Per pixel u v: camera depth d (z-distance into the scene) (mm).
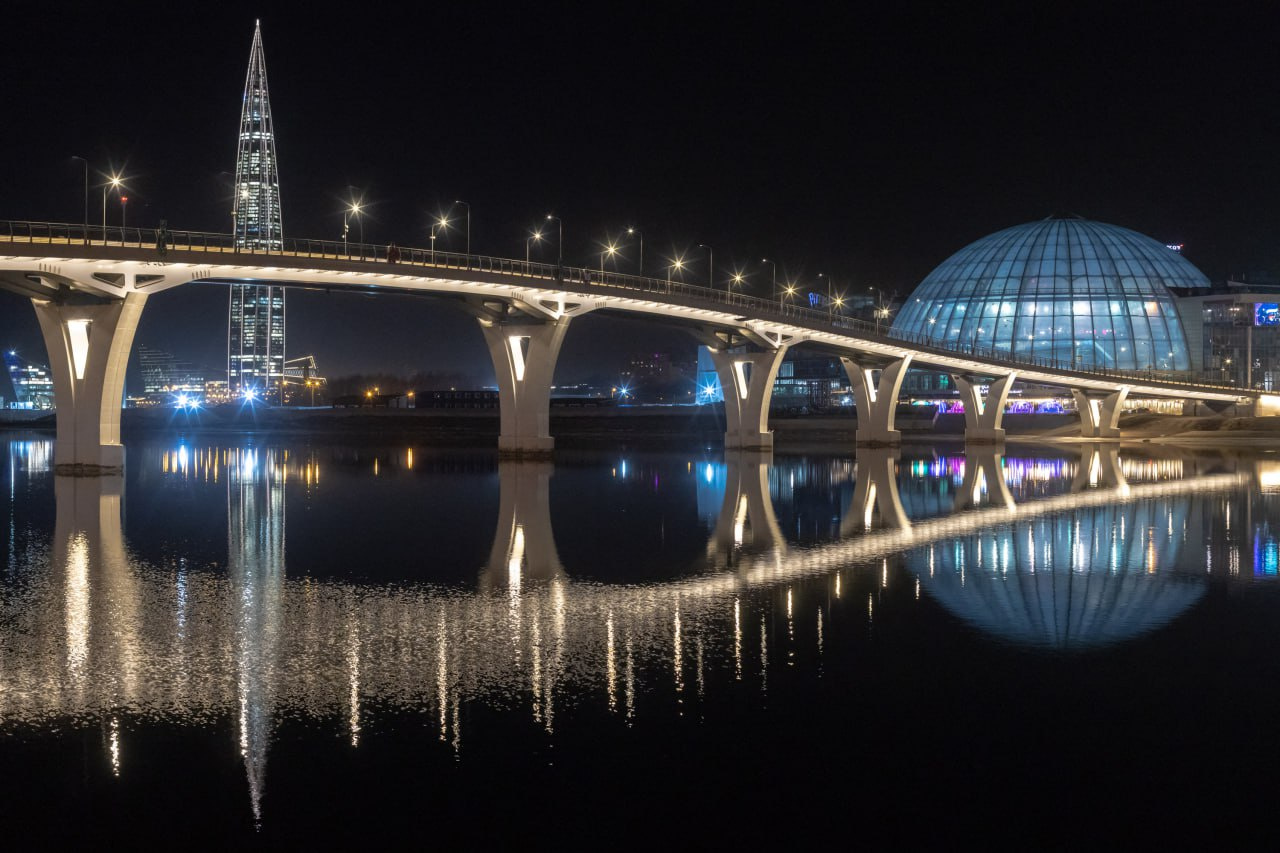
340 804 16781
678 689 21984
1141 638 26297
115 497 58188
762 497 60094
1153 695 21828
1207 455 106062
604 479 72438
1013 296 186625
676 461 94125
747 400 114812
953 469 85062
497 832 15969
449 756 18500
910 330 195500
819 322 113312
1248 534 44500
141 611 28766
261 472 78125
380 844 15625
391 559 37312
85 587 32094
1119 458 101500
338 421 182750
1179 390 150125
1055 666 23844
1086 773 18000
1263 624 27828
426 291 82812
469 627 27062
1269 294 179125
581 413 172625
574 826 16156
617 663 23797
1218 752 18859
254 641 25578
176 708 20672
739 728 19859
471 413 177250
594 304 91812
